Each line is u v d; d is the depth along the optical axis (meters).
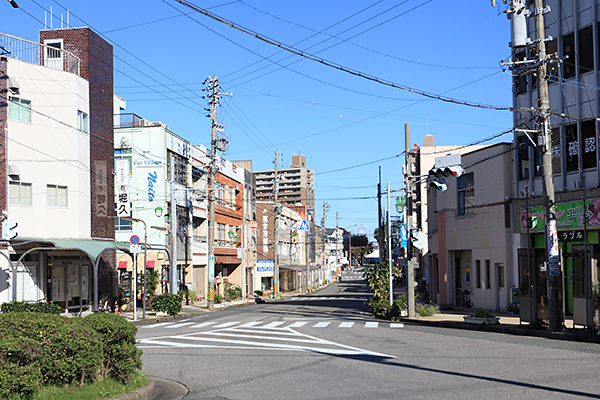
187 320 28.19
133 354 9.45
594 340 15.66
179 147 40.94
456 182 33.00
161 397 9.46
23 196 26.08
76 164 28.19
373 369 11.70
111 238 31.38
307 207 90.94
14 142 25.80
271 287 73.31
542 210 24.39
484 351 14.20
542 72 17.77
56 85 27.64
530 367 11.49
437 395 8.92
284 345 16.28
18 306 22.16
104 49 31.77
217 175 49.75
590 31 22.22
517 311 26.03
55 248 24.52
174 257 33.94
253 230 63.28
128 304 34.19
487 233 29.08
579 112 22.52
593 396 8.66
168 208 38.19
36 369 7.21
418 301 44.03
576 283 17.48
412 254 25.61
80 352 8.09
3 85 25.58
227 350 15.43
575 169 22.73
